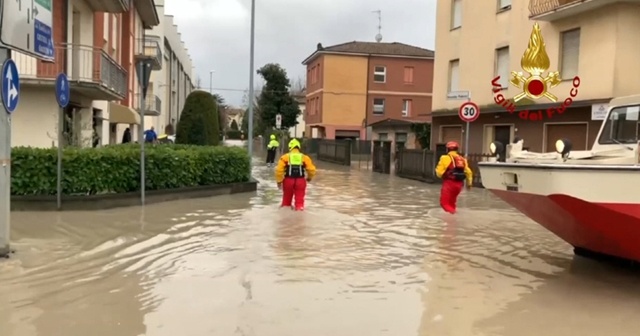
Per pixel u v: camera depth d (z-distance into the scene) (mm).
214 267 7441
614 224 6547
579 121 19547
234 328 5195
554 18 20266
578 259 8461
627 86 18219
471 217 12625
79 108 21281
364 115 54281
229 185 16375
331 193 17516
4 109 7547
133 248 8500
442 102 28172
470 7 25719
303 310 5758
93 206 12109
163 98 53406
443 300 6254
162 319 5406
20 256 7820
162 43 51312
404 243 9398
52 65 17828
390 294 6418
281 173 13156
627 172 6105
